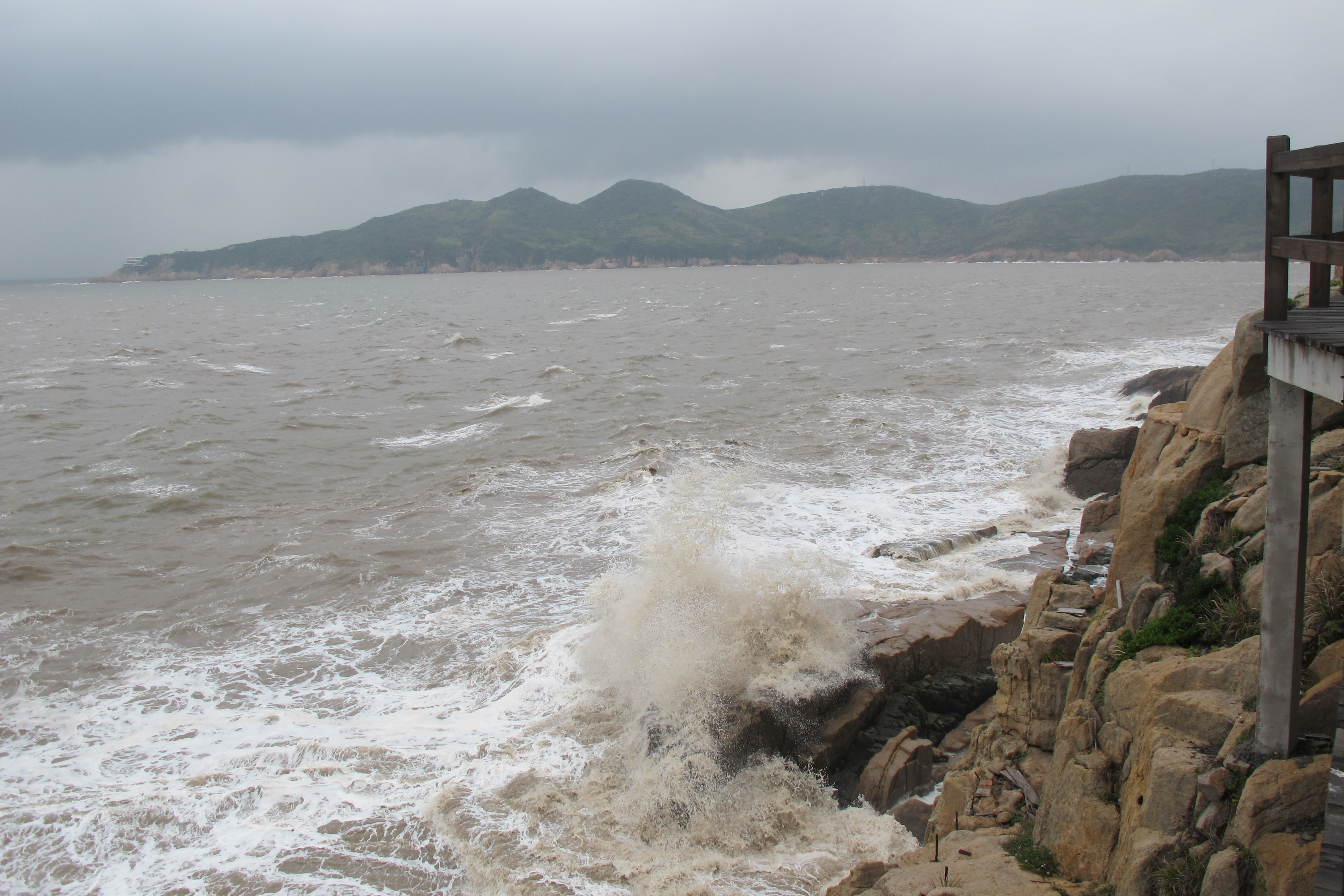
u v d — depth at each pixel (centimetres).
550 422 3153
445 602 1594
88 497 2261
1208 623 805
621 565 1745
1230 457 1012
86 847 965
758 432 2873
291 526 2038
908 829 986
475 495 2238
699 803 989
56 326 8338
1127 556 1034
